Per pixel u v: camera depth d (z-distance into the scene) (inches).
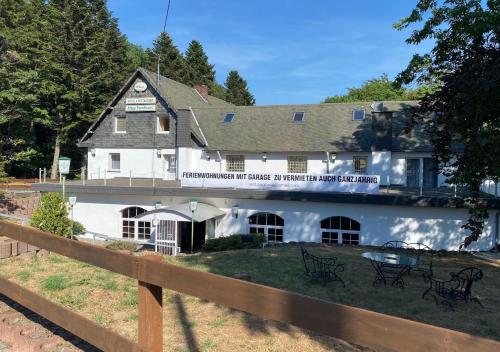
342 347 195.5
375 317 74.0
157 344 115.3
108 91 1647.4
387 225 716.7
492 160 235.5
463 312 301.3
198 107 1245.1
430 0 423.8
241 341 198.2
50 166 1699.1
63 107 1504.7
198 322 220.8
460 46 312.7
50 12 1596.9
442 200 670.5
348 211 736.3
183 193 813.2
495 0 364.5
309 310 83.0
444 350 66.1
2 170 978.7
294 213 768.3
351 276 397.7
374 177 727.1
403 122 1048.8
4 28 1101.1
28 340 175.0
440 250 652.1
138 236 854.5
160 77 1277.1
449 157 297.4
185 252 793.6
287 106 1185.4
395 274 402.6
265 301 89.4
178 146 1111.6
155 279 111.0
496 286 390.0
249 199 794.2
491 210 655.8
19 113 1073.5
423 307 309.1
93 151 1242.0
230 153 1095.6
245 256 498.0
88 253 135.2
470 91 245.3
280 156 1064.2
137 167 1205.7
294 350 191.0
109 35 1846.7
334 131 1067.9
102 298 245.4
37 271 297.1
